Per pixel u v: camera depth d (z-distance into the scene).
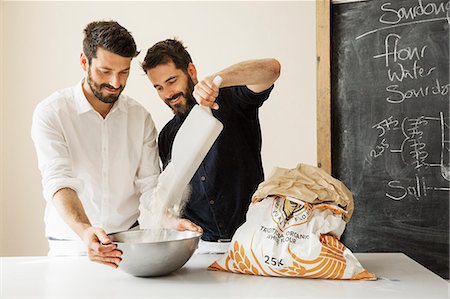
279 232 1.59
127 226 2.26
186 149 1.71
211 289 1.47
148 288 1.49
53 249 2.20
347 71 2.81
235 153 2.16
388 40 2.75
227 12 3.32
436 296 1.40
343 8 2.82
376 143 2.76
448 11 2.64
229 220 2.16
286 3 3.27
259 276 1.60
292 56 3.27
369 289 1.46
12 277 1.61
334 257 1.54
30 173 3.45
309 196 1.61
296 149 3.26
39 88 3.44
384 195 2.75
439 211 2.66
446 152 2.65
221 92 2.18
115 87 2.03
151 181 2.18
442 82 2.66
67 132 2.14
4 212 3.46
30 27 3.44
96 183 2.20
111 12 3.41
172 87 2.11
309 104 3.25
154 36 3.38
